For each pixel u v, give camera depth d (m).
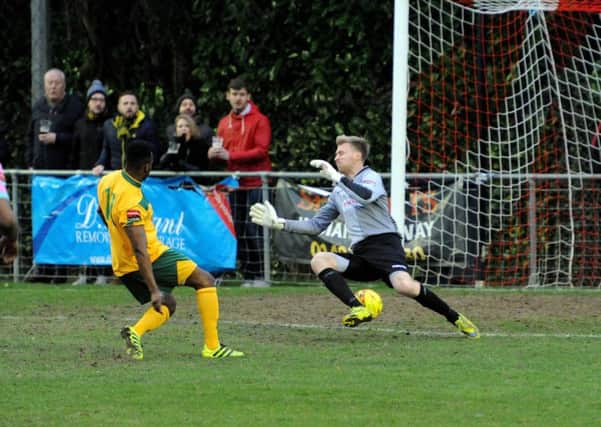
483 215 40.94
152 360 24.23
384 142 46.78
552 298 35.84
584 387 21.20
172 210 38.88
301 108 47.84
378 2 46.28
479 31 45.25
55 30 51.22
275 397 20.19
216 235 38.91
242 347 26.11
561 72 45.69
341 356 24.77
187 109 40.31
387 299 35.38
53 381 21.67
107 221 24.33
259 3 48.12
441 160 45.91
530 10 41.75
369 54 46.72
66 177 40.34
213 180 39.88
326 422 18.27
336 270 27.48
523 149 45.28
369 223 27.66
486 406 19.53
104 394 20.44
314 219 28.62
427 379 21.95
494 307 33.47
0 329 28.67
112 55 50.31
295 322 30.45
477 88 45.34
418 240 38.69
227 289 37.97
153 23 48.94
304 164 47.03
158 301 23.56
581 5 38.50
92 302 34.25
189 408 19.30
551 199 41.72
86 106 45.22
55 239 39.44
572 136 45.34
